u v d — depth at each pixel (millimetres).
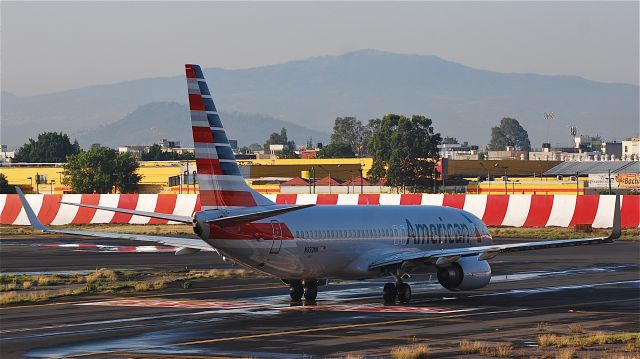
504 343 64625
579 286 102375
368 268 90438
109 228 198750
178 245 85438
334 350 62250
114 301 89188
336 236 87938
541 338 64625
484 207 185125
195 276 111938
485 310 82562
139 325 73750
